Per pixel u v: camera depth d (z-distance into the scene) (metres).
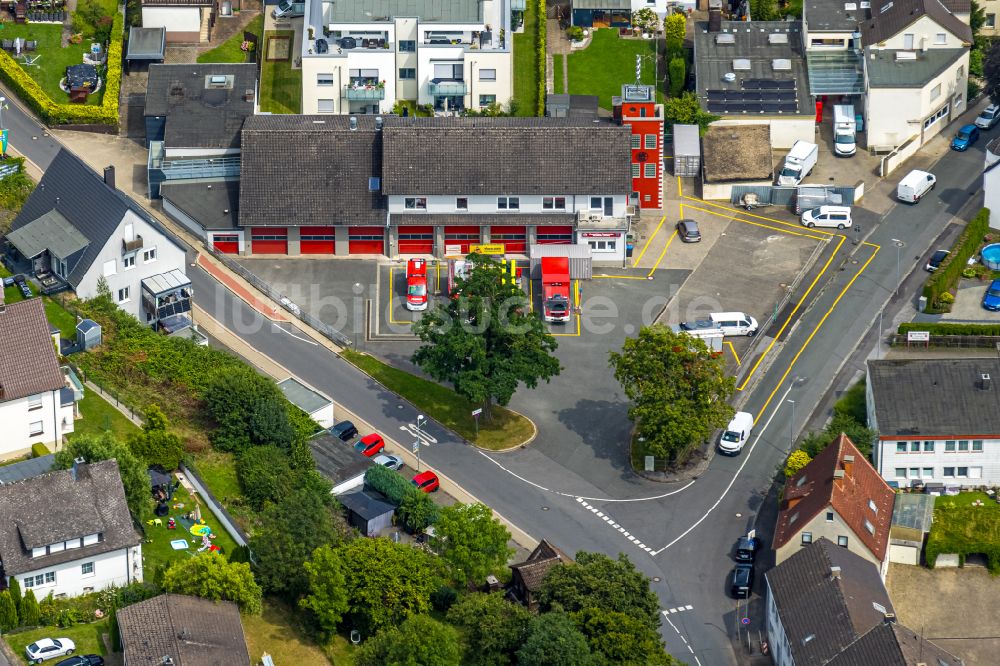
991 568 186.75
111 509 166.12
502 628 165.50
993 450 195.25
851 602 170.75
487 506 190.25
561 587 170.38
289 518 172.12
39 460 175.12
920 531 186.88
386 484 186.12
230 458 187.00
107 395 190.62
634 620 166.00
